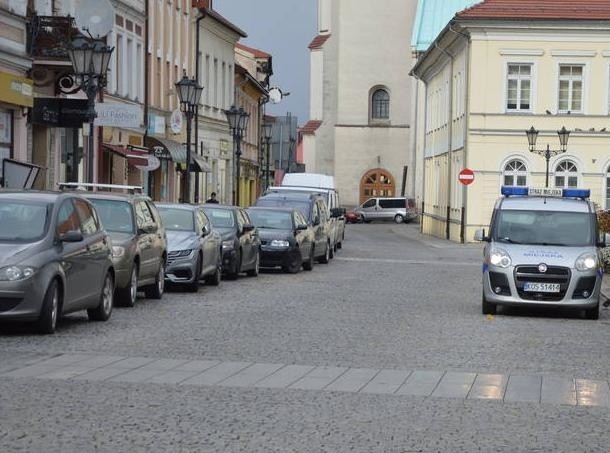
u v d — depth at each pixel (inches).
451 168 2600.9
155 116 2033.7
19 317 645.3
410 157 3956.7
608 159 2332.7
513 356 623.2
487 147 2348.7
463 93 2410.2
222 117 2829.7
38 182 1454.2
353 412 435.8
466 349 649.0
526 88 2348.7
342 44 4003.4
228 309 865.5
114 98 1768.0
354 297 1016.2
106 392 468.8
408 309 909.2
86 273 714.2
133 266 854.5
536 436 397.1
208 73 2664.9
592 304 861.2
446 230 2610.7
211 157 2696.9
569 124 2332.7
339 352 617.9
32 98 1358.3
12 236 671.8
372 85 4003.4
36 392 465.1
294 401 457.7
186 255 1009.5
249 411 432.1
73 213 719.7
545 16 2309.3
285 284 1167.6
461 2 3646.7
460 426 412.2
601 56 2331.4
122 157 1831.9
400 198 3878.0
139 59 1973.4
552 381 531.5
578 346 683.4
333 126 4037.9
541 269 859.4
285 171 2405.3
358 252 1989.4
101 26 1186.6
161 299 943.7
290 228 1382.9
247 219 1298.0
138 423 403.5
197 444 370.6
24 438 374.9
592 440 393.1
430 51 2810.0
